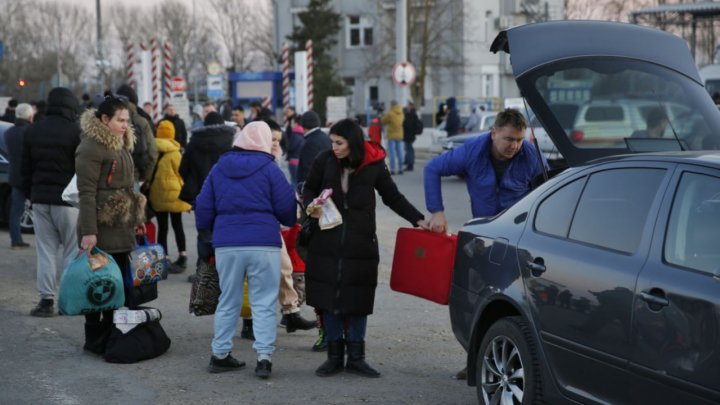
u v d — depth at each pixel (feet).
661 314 14.73
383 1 179.11
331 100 88.48
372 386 22.35
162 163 35.88
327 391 21.89
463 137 81.00
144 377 22.94
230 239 22.61
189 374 23.26
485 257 19.39
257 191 22.68
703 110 24.21
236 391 21.84
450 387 22.33
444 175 22.89
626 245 16.07
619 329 15.49
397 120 86.07
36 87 287.89
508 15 180.75
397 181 78.84
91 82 289.94
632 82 24.04
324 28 186.70
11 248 42.09
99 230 24.49
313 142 41.14
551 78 23.68
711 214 14.83
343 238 22.56
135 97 37.17
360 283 22.66
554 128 23.07
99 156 24.27
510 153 21.93
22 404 20.62
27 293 32.76
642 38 24.88
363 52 189.16
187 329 28.02
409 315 30.09
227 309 23.21
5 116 67.31
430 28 169.68
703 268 14.48
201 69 260.01
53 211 28.40
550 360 17.20
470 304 19.74
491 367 19.02
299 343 26.68
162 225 37.24
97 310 23.99
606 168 17.40
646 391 14.97
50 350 25.35
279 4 202.69
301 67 86.28
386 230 49.57
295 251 27.09
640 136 23.58
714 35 155.12
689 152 16.63
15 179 40.50
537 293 17.61
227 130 34.14
